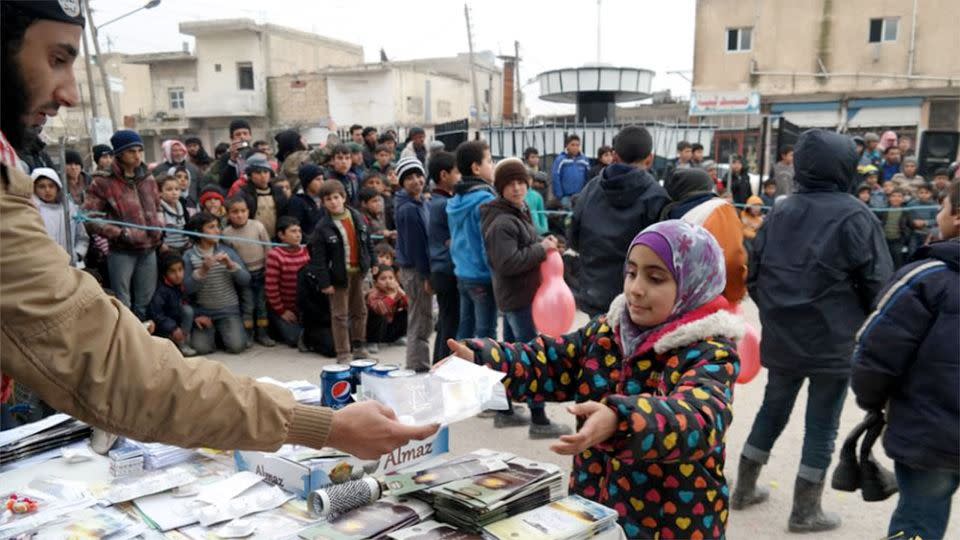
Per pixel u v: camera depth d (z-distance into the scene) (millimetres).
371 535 1378
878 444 4094
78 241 5027
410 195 5117
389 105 31031
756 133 17891
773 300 3057
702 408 1430
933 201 8703
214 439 1176
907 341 2178
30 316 1000
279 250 6082
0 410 3049
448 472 1595
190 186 7418
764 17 21844
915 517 2299
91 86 11930
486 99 37250
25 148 1177
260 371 5492
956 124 20344
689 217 3176
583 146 12961
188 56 32094
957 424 2123
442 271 4855
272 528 1484
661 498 1734
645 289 1689
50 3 1064
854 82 21203
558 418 4543
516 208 4047
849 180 3037
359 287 5875
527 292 4062
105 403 1079
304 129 29703
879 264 2879
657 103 29844
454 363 1646
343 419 1284
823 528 3156
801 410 4707
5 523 1464
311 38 34750
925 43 20375
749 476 3354
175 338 5625
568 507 1515
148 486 1648
